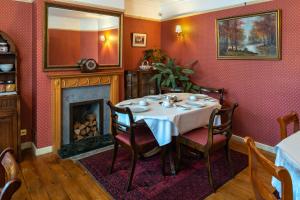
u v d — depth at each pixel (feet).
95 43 11.96
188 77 14.60
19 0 10.36
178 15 14.85
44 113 10.59
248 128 11.91
